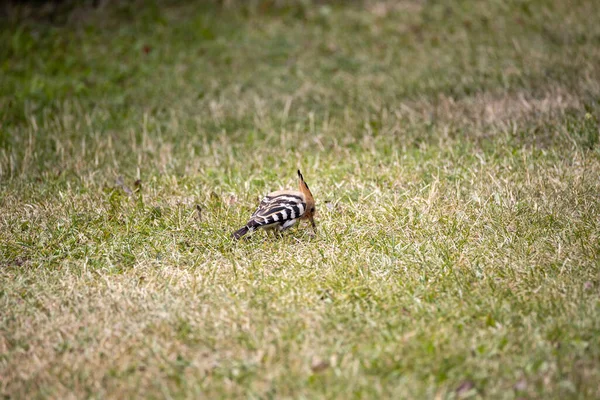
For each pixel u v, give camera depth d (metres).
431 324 8.66
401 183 13.01
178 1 25.52
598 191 11.97
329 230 11.34
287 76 20.30
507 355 8.03
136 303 9.28
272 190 13.01
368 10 25.11
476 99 17.38
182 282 9.86
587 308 8.71
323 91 18.91
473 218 11.41
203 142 15.84
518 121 15.48
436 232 11.01
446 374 7.71
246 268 10.19
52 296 9.60
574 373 7.60
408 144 14.98
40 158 14.98
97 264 10.54
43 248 11.05
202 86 19.67
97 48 22.25
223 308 9.09
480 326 8.62
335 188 12.93
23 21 23.69
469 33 22.53
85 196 12.86
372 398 7.37
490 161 13.61
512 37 21.53
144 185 13.48
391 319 8.79
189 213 12.11
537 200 11.83
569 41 20.88
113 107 18.30
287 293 9.44
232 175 13.83
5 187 13.44
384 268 10.08
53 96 18.89
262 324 8.71
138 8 24.88
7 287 9.89
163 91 19.33
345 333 8.52
